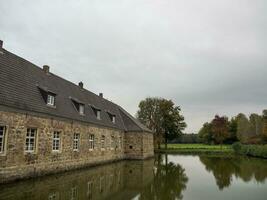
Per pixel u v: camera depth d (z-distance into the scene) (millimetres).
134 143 35125
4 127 14039
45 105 18203
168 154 49250
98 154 26172
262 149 38562
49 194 11086
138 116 58531
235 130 82938
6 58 17109
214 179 17297
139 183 15086
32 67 20266
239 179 17359
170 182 15688
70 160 20531
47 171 17469
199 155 45719
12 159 14344
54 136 18828
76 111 23062
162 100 58344
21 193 11227
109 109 34344
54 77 23641
